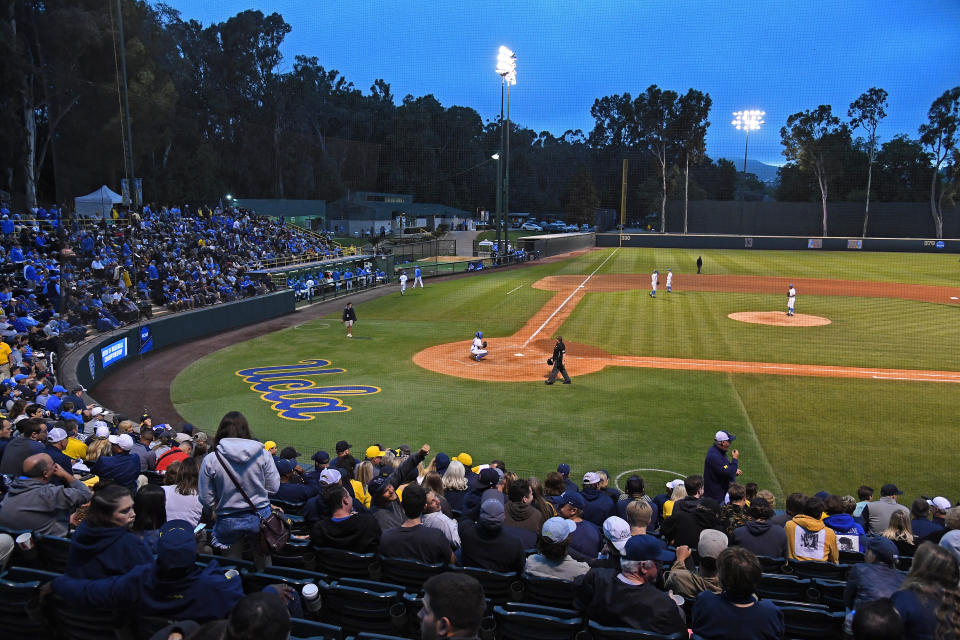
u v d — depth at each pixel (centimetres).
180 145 6756
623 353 2430
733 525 726
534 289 4203
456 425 1622
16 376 1273
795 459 1398
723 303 3562
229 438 545
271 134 8350
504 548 568
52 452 738
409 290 4316
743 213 8119
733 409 1741
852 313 3244
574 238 7094
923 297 3744
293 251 4784
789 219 7925
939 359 2300
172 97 4853
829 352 2417
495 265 5744
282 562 623
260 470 538
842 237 7281
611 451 1444
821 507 718
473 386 1986
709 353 2419
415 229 8362
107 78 2817
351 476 866
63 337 1908
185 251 3438
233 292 3178
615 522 561
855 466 1363
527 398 1855
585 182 9581
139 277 2720
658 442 1498
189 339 2711
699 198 8838
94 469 800
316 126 9050
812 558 674
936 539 709
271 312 3291
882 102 7056
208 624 312
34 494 581
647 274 4909
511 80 5822
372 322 3152
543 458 1404
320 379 2077
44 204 4231
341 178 9181
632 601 458
